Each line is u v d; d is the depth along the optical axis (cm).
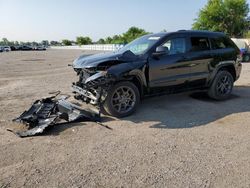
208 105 641
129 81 552
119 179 317
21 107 639
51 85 977
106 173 330
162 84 589
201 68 643
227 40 709
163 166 345
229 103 661
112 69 514
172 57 593
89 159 367
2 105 661
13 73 1401
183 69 613
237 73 726
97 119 523
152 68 567
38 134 456
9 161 364
